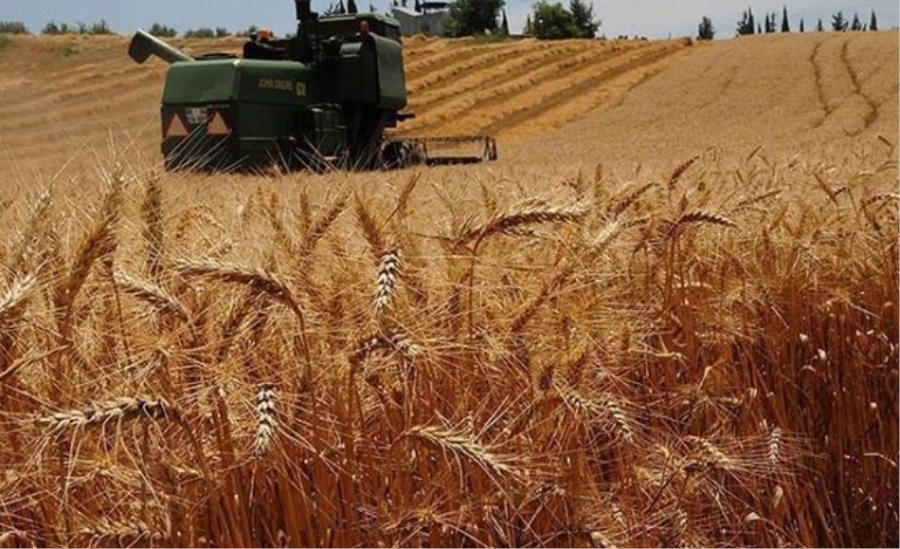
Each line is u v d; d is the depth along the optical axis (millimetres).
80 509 2611
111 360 2754
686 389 3859
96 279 2869
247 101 17828
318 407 2754
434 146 26562
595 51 70438
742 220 4949
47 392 2660
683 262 4465
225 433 2641
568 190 4617
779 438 3867
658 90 56750
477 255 3330
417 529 2732
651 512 3240
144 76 48125
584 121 50375
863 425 4336
